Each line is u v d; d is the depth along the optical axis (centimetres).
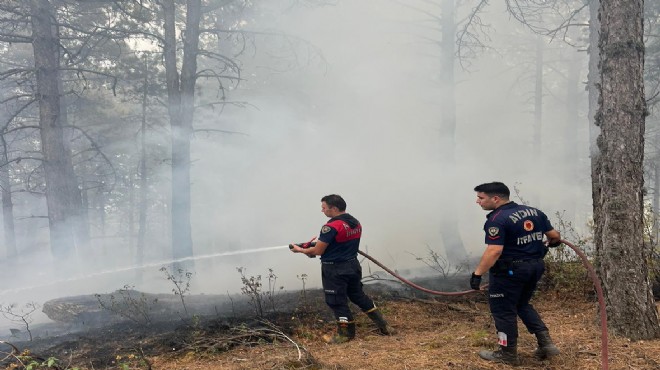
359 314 606
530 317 395
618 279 440
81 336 587
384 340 489
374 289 756
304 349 416
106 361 469
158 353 483
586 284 628
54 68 1165
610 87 454
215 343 487
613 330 439
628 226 440
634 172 442
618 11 452
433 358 403
